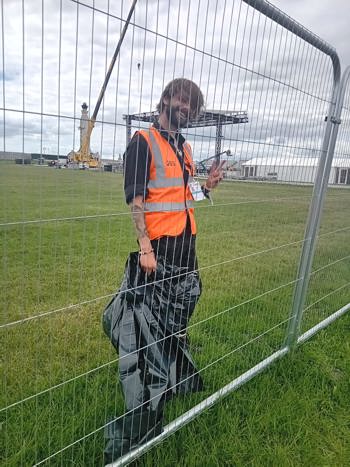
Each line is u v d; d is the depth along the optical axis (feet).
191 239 5.63
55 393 6.15
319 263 13.52
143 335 5.16
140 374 5.10
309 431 6.02
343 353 8.33
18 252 11.07
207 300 10.09
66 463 4.99
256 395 6.66
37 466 4.62
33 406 5.84
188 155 5.44
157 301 5.30
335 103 7.34
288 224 13.67
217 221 10.75
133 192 4.75
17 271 10.30
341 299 11.21
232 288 11.07
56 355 7.25
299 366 7.67
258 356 7.93
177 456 5.38
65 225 13.84
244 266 12.71
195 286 5.81
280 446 5.61
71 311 8.84
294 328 8.14
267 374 7.32
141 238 4.97
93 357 7.35
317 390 7.01
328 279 12.39
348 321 10.07
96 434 5.32
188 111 4.77
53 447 5.17
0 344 7.23
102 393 6.30
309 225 7.76
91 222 13.66
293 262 13.74
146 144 4.76
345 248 14.49
